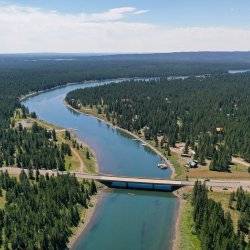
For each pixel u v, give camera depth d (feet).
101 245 596.29
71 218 645.92
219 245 533.14
